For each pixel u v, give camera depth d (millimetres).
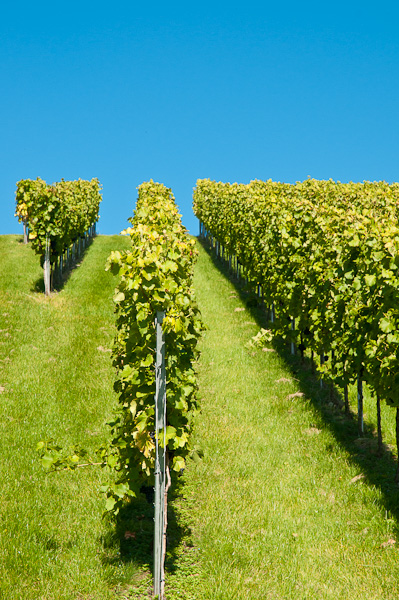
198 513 7691
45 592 5973
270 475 8711
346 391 10586
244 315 17844
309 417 10695
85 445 9461
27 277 20625
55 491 8047
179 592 6082
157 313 6137
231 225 22922
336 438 9891
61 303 17688
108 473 8594
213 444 9695
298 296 13078
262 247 17031
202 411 11086
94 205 31844
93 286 20266
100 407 10914
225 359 13992
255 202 19516
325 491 8203
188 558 6719
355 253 9484
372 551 6711
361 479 8414
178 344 7078
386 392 8172
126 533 7281
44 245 18688
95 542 6926
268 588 6113
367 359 8805
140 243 7129
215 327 16547
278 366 13484
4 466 8672
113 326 15945
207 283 22172
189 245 12219
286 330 13828
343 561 6562
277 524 7352
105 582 6168
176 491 8297
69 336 14789
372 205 17609
